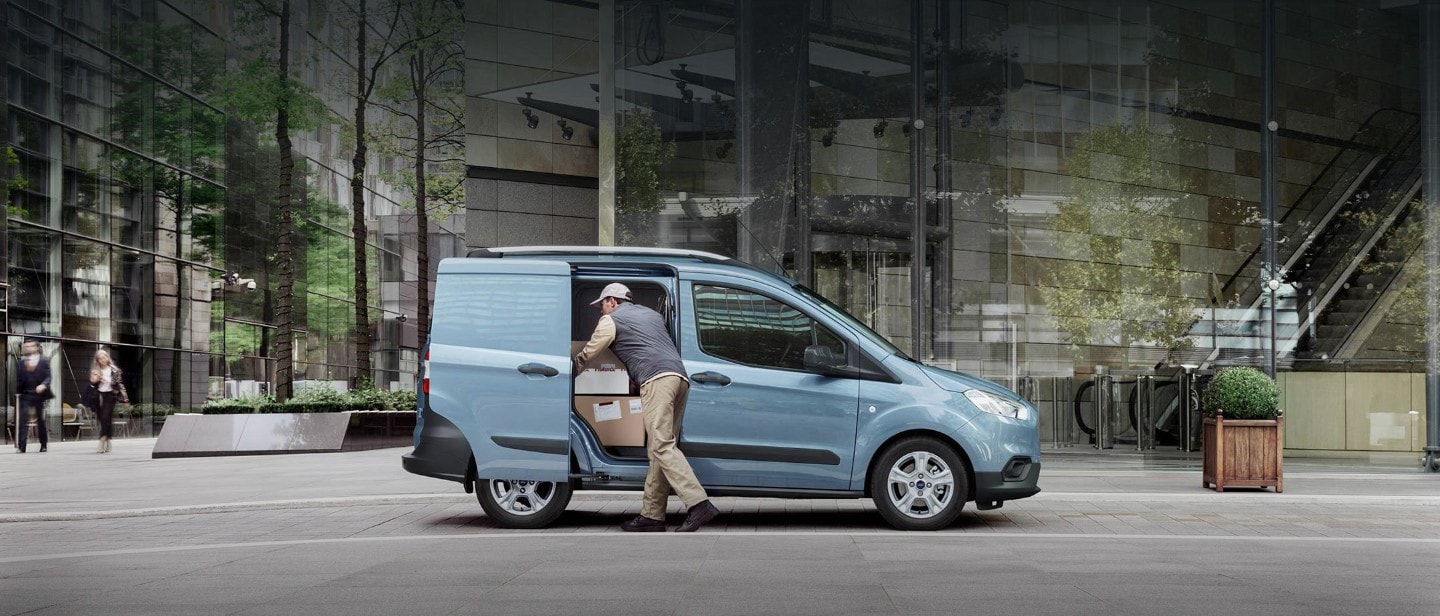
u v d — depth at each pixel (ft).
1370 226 45.70
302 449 60.23
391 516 29.07
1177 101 46.37
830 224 45.21
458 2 78.38
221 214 106.83
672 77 45.91
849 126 45.50
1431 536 24.57
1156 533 25.07
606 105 46.01
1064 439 45.16
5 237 79.05
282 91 67.05
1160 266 46.11
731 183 45.47
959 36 45.80
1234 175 46.16
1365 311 45.62
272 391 115.34
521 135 65.98
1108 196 46.16
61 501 33.09
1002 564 19.67
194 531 26.18
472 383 25.64
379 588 16.93
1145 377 45.88
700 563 19.83
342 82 88.69
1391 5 45.93
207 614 14.67
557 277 25.88
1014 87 45.98
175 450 58.85
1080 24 46.42
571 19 66.74
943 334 45.03
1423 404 44.75
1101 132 46.32
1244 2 46.21
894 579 17.81
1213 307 46.14
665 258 27.09
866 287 45.16
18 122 80.79
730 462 25.29
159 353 97.09
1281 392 46.32
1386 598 15.92
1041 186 45.88
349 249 136.36
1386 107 45.78
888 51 45.65
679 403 25.00
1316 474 41.09
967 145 45.60
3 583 17.71
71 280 86.28
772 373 25.38
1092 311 45.83
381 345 146.51
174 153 99.40
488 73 65.67
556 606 15.24
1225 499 32.45
